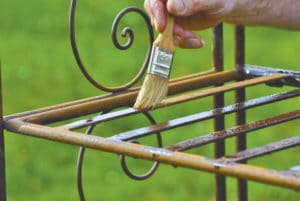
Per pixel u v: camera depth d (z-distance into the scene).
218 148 2.51
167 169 4.79
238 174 1.63
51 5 6.86
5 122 1.98
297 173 1.60
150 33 2.30
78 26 6.52
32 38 6.41
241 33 2.47
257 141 5.02
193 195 4.59
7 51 6.20
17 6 6.89
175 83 2.27
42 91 5.61
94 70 5.86
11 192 4.68
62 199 4.60
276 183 1.59
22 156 4.93
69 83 5.70
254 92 5.38
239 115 2.51
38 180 4.77
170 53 2.00
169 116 5.25
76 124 1.96
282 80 2.32
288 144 1.82
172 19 1.98
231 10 1.98
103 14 6.65
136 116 5.21
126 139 1.87
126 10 2.27
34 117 2.01
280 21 2.03
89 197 4.61
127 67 5.89
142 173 4.76
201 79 2.33
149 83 2.01
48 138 1.90
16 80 5.76
